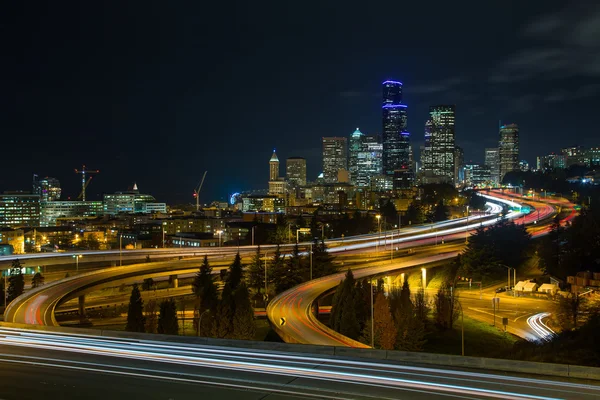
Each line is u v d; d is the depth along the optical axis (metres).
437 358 33.94
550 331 92.25
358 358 35.16
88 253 150.12
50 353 36.88
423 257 154.25
